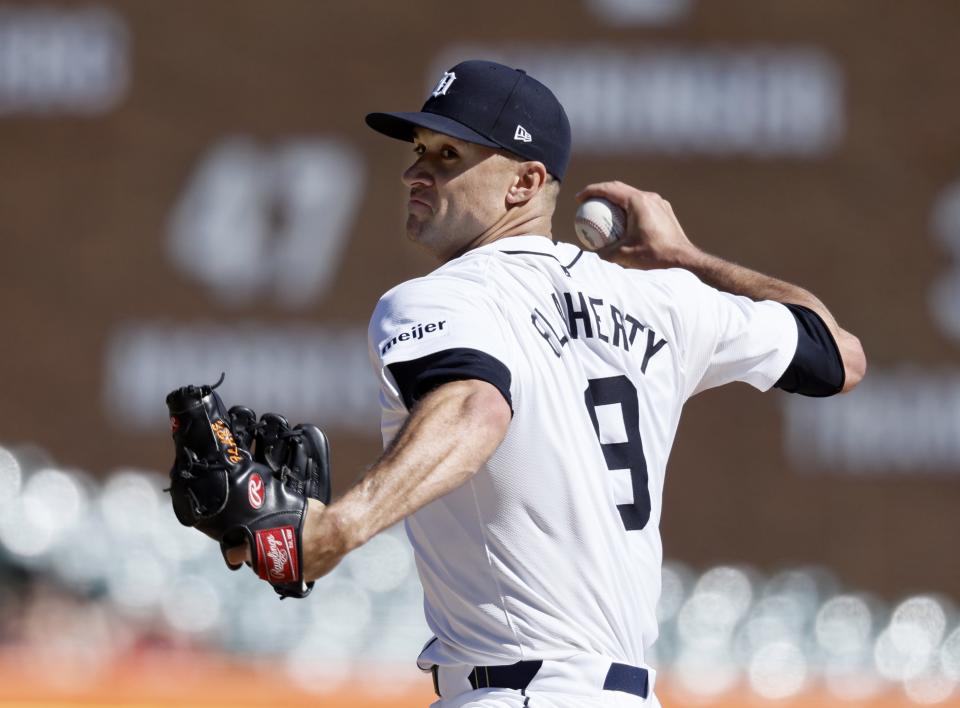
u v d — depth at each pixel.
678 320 8.59
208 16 31.56
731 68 31.53
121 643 26.39
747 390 31.98
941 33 32.06
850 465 31.95
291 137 31.47
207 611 26.83
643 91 31.39
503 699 7.68
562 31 31.31
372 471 6.77
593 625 7.79
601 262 8.62
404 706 18.47
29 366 31.00
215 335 31.16
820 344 9.20
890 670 29.47
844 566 31.80
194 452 6.74
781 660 28.91
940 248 32.09
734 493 31.88
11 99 31.34
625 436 8.09
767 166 31.72
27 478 30.11
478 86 8.50
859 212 31.92
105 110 31.38
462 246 8.68
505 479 7.65
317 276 31.30
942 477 31.97
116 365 31.09
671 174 31.45
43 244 31.19
